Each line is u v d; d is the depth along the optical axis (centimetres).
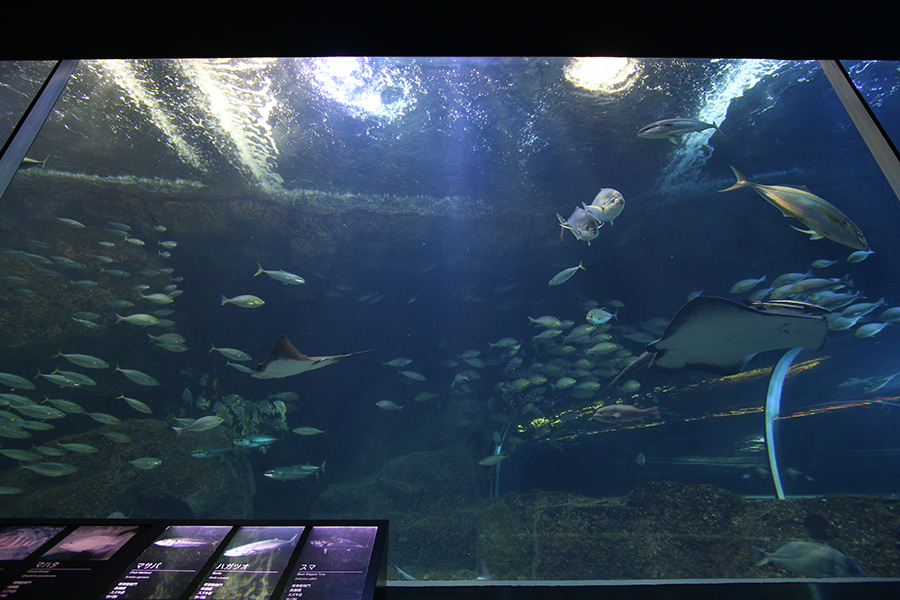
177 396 1054
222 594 125
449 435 1070
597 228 562
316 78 705
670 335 493
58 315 854
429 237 1170
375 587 128
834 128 918
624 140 898
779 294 721
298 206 1070
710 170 1051
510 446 925
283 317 1323
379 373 1393
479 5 125
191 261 1107
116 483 662
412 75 698
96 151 880
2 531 147
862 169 1073
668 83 725
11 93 300
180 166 951
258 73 691
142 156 913
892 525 395
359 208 1096
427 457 826
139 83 704
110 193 964
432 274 1344
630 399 919
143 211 995
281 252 1120
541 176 1027
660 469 804
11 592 123
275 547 143
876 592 185
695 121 467
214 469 731
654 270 1274
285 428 912
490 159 960
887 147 146
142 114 788
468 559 520
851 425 725
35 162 180
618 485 813
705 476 761
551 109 787
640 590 186
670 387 916
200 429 597
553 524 507
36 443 866
